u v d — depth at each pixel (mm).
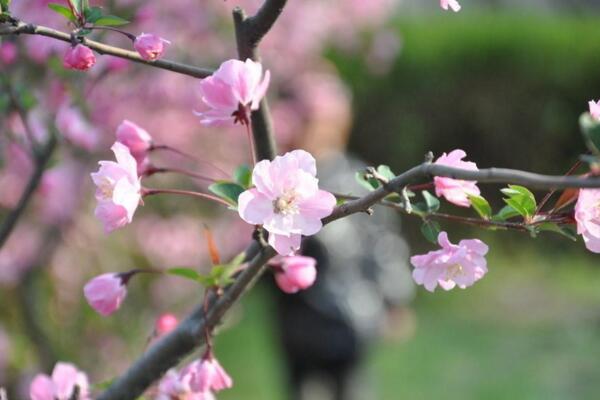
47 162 3361
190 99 6172
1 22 2049
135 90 5719
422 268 2000
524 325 11109
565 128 13641
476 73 13617
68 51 2090
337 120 6254
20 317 5855
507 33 13664
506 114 13680
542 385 9344
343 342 6289
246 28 2201
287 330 6387
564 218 1909
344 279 6293
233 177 2270
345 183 6148
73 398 2486
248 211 1887
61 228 5875
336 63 13156
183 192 2115
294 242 1901
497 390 9203
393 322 6602
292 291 2357
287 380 6543
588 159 1557
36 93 4004
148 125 6465
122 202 2033
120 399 2463
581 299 12102
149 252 7156
